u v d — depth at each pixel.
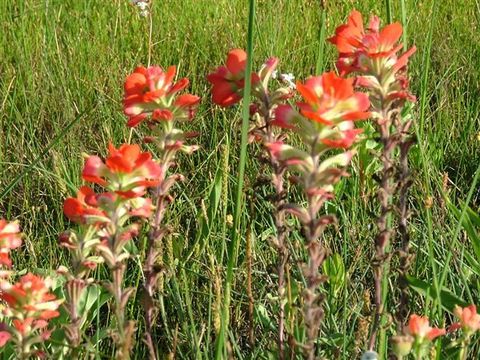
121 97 1.09
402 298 0.49
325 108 0.38
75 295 0.44
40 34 1.30
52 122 1.05
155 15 1.38
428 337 0.42
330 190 0.40
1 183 0.90
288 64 1.18
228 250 0.72
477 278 0.67
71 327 0.44
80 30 1.32
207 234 0.68
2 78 1.18
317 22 1.36
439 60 1.24
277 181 0.48
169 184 0.46
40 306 0.43
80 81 1.15
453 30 1.36
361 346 0.55
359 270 0.71
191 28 1.34
